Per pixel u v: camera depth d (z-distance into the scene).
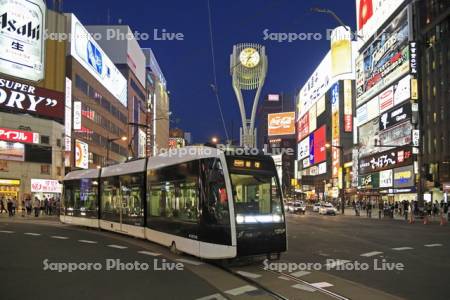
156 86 149.62
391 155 75.88
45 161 59.06
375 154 83.44
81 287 10.37
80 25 72.12
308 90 141.75
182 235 15.00
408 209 47.81
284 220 13.99
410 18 70.81
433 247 18.88
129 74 109.94
